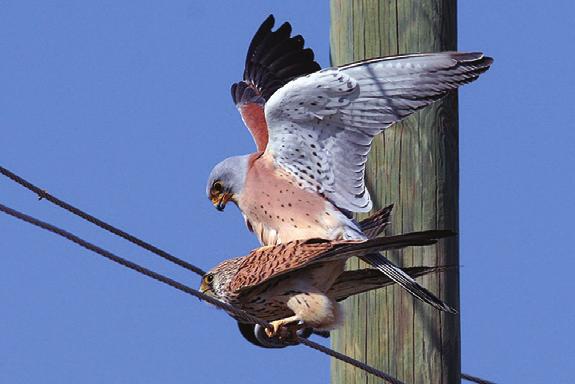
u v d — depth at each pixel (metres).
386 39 14.88
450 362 14.94
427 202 14.84
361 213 14.88
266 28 16.28
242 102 15.85
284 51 16.20
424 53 14.05
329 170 14.23
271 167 14.38
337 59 15.09
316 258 13.72
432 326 14.88
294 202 14.27
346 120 14.12
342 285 14.23
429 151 14.88
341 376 15.08
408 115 14.01
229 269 14.13
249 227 14.65
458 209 15.00
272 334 13.94
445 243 14.91
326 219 14.20
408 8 14.86
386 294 14.94
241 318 14.21
